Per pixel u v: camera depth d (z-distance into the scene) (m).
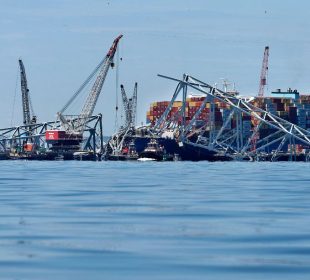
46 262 81.75
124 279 73.00
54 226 113.94
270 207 150.88
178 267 79.12
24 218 126.12
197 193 197.88
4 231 107.44
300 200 171.25
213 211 141.25
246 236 102.69
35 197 179.62
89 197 180.00
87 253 87.50
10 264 80.56
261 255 86.56
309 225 115.81
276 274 75.62
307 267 79.00
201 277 74.19
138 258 84.38
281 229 110.44
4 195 186.88
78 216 130.25
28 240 97.81
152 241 97.56
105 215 132.50
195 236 102.69
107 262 81.81
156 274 75.44
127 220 123.50
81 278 73.25
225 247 92.50
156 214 134.75
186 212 138.88
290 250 90.00
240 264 80.88
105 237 101.25
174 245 93.94
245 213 136.75
